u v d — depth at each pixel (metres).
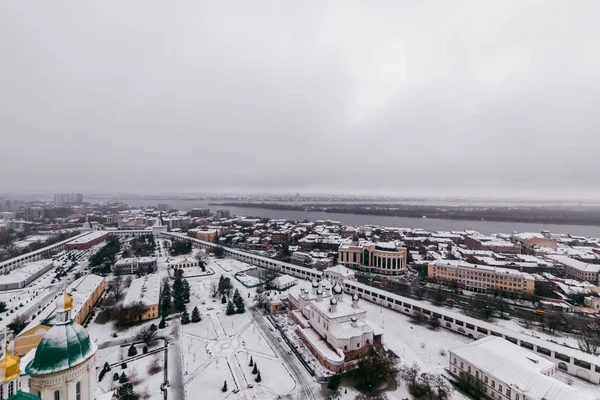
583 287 180.50
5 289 184.62
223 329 135.75
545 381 82.06
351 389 94.75
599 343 120.25
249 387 95.06
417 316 144.38
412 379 94.19
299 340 125.06
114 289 180.88
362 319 120.50
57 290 183.12
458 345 122.75
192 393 92.19
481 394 90.69
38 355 51.00
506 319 147.75
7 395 42.72
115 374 97.25
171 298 170.00
